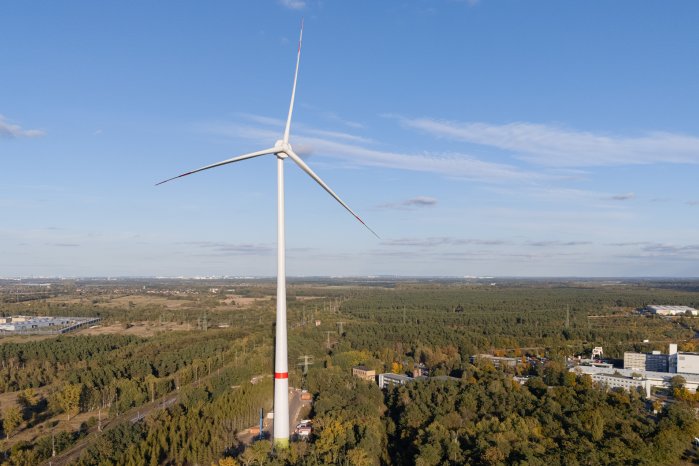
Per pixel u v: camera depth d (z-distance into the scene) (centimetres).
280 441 13062
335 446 14912
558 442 15188
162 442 15600
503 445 13988
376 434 16175
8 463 15112
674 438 15450
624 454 14238
